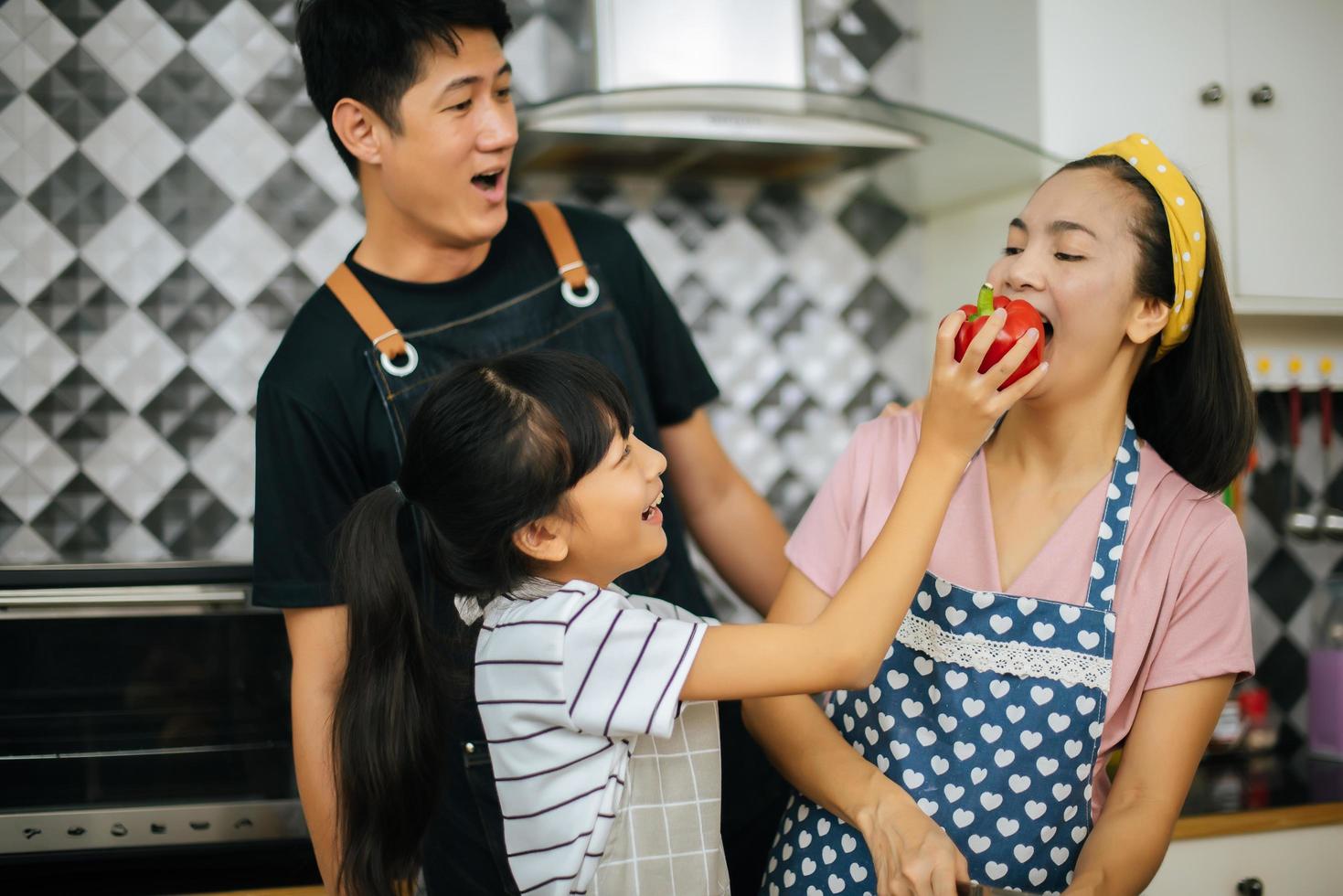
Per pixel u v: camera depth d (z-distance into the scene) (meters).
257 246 2.06
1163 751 1.07
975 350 0.96
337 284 1.42
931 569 1.17
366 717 1.10
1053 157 1.86
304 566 1.34
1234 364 1.17
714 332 2.28
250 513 2.05
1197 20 1.93
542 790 1.04
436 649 1.15
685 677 1.00
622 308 1.54
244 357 2.05
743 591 1.68
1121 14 1.90
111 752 1.64
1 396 1.98
